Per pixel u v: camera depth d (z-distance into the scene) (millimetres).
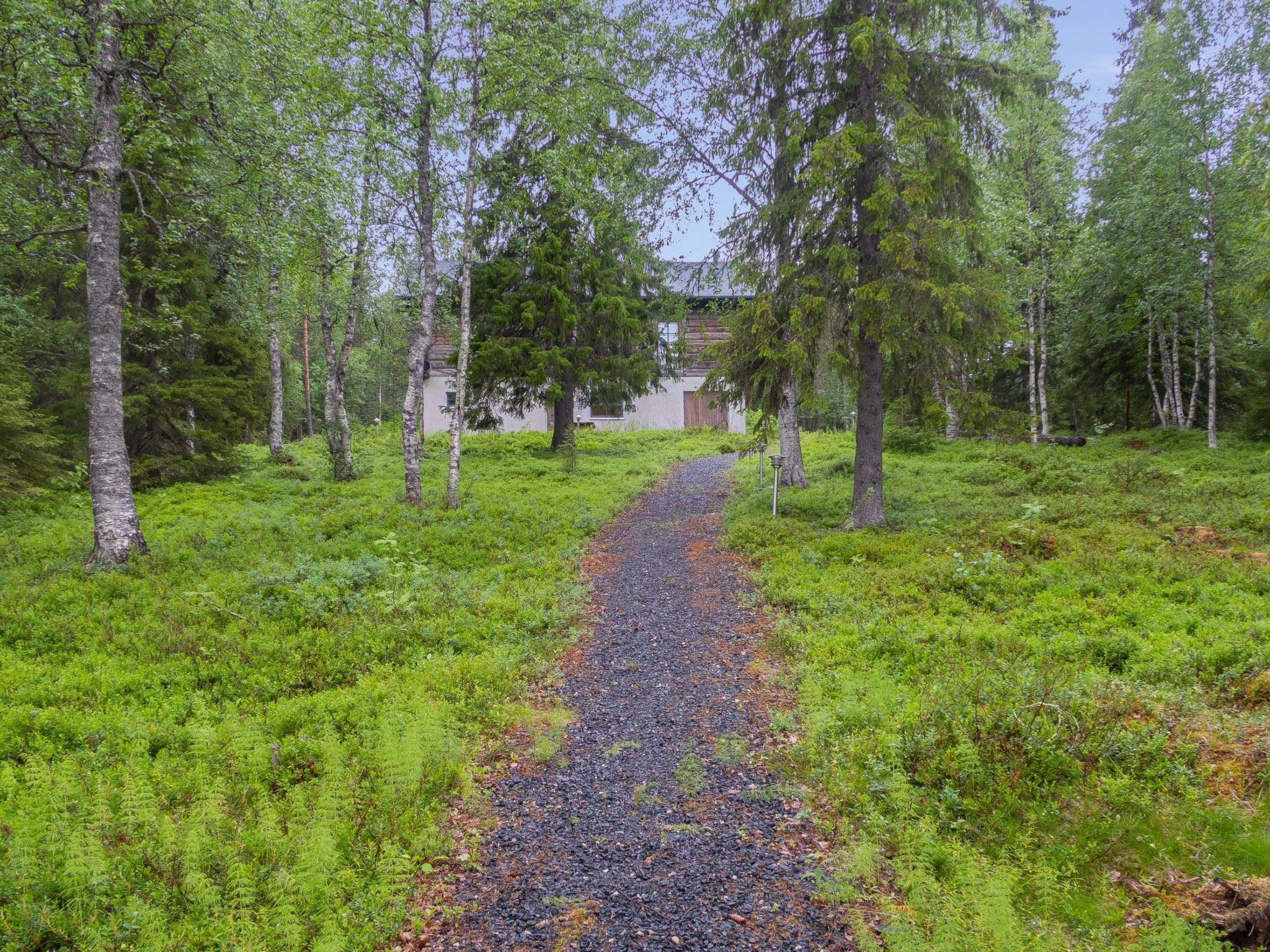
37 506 16062
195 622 9000
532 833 5195
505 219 24312
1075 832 4707
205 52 12219
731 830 5188
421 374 17609
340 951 3664
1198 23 22281
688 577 12391
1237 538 11602
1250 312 24359
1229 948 3600
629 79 16859
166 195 12836
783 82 13883
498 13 15078
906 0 12391
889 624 8883
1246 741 5500
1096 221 26344
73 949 3738
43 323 18750
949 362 13367
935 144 12242
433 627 9055
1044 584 10070
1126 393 30828
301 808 4965
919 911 4035
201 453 20359
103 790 4871
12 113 11336
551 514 16578
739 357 14141
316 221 13773
